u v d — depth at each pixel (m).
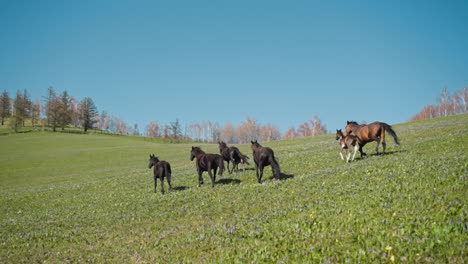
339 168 19.48
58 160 63.19
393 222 8.55
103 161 60.53
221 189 19.23
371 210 9.88
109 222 15.77
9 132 123.12
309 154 31.69
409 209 9.30
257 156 18.97
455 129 34.44
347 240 8.12
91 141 97.06
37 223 18.03
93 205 21.91
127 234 13.22
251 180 21.42
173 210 16.05
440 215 8.32
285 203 13.47
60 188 33.41
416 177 12.69
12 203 27.58
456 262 6.11
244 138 159.12
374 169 16.56
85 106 142.12
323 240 8.52
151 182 29.34
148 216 15.70
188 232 11.97
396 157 19.66
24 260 11.56
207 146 77.94
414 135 35.91
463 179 11.05
